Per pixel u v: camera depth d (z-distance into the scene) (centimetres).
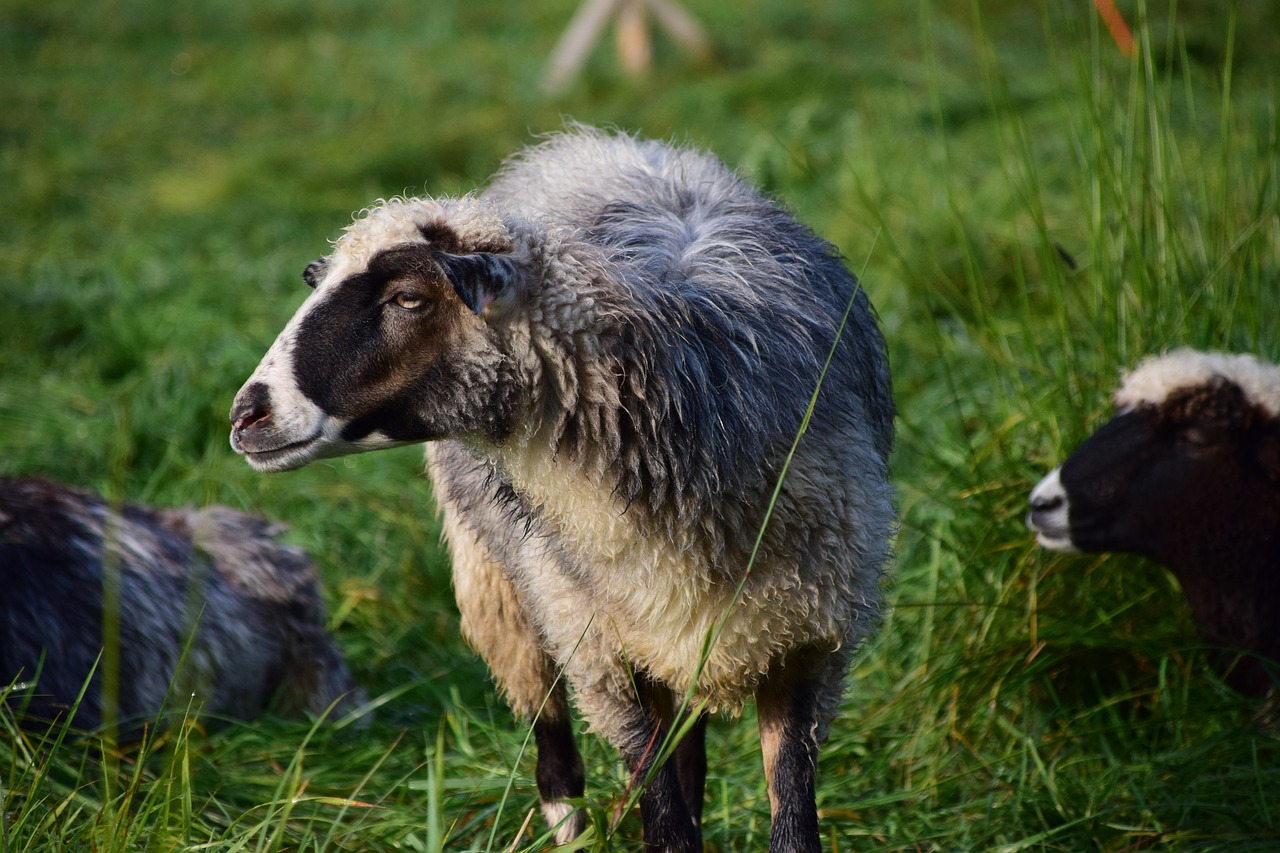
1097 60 775
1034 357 793
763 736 543
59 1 2794
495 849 559
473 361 472
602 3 2047
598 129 711
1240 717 666
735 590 497
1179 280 756
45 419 1020
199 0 2839
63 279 1294
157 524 745
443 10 2673
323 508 922
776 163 1416
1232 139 952
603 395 477
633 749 536
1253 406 667
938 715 683
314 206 1541
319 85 2158
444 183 1588
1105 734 674
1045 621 703
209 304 1239
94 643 671
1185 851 571
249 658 739
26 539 671
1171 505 682
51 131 1919
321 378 471
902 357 1037
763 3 2298
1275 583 680
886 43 1966
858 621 532
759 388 500
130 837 488
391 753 662
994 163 1338
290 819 580
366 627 827
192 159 1786
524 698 616
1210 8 1675
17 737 562
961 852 591
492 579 604
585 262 482
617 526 489
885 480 557
